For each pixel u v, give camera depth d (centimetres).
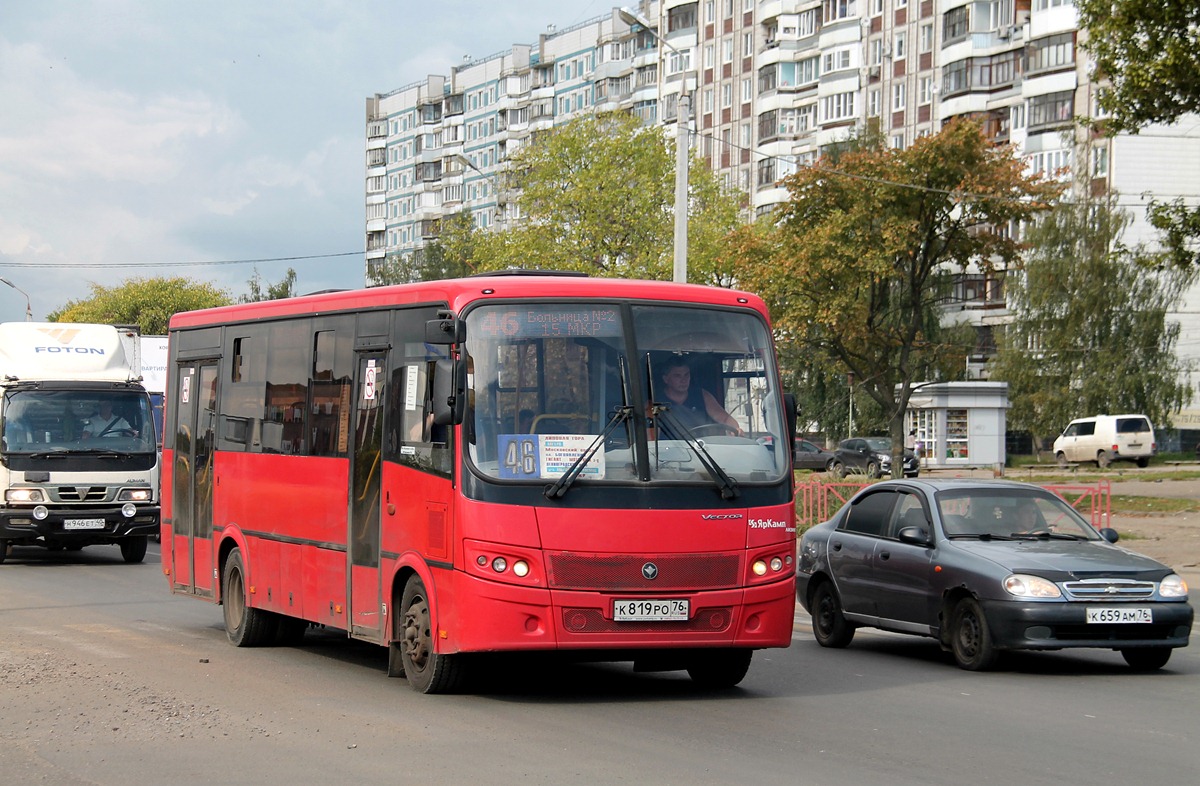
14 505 2481
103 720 990
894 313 4662
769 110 9331
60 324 2627
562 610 1022
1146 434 6381
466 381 1051
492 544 1022
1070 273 6550
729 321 1119
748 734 948
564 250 5781
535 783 785
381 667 1313
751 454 1091
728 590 1055
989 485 1452
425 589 1097
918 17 8319
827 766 836
